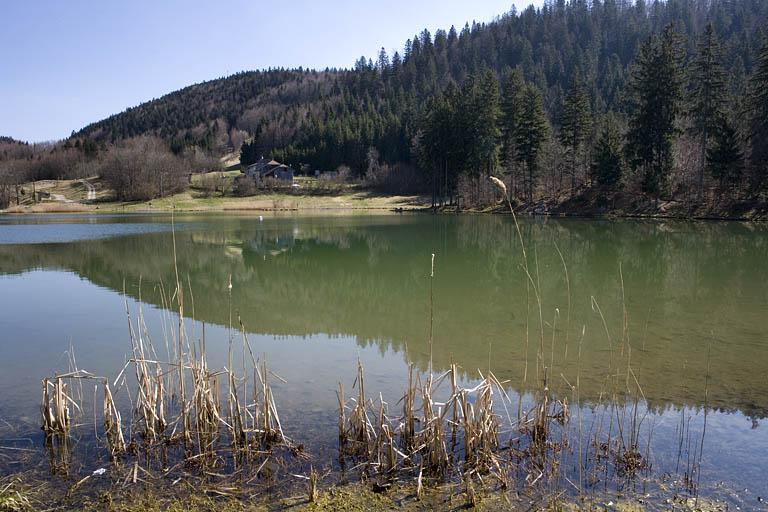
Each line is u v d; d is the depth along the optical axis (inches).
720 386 349.4
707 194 1884.8
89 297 673.6
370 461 243.8
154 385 323.9
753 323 525.3
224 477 237.1
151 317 567.2
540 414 271.0
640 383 355.6
